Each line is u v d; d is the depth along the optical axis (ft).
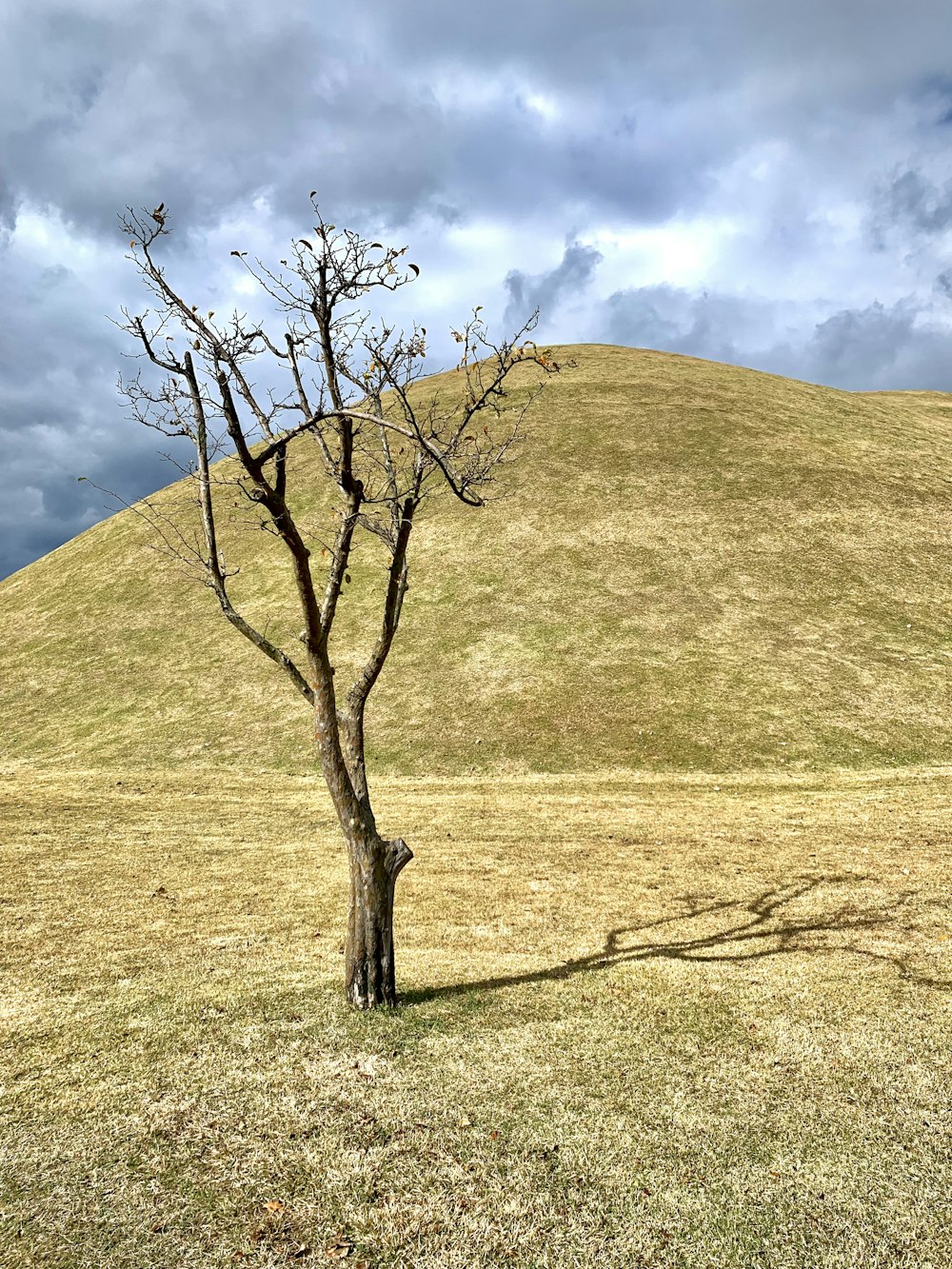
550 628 107.34
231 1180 19.34
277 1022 27.61
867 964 33.24
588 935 38.65
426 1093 23.07
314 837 62.08
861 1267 16.74
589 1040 26.55
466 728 89.61
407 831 62.44
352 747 28.91
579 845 57.11
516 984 31.58
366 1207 18.40
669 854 54.19
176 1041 26.50
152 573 142.00
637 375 197.47
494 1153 20.35
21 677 118.42
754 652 100.58
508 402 174.09
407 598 118.11
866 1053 25.71
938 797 66.95
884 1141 21.02
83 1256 16.98
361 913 28.76
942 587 117.39
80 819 67.87
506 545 128.26
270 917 42.27
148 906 44.14
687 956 35.09
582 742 85.51
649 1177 19.51
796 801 69.56
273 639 113.39
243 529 147.74
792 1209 18.45
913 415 201.87
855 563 122.31
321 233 26.73
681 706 90.17
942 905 40.37
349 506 29.32
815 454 155.84
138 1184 19.24
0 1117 22.21
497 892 46.37
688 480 144.56
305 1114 22.02
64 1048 26.27
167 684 108.27
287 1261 16.79
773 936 37.42
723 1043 26.37
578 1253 17.06
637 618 108.68
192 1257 16.93
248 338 26.81
